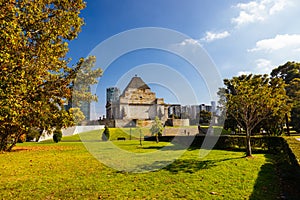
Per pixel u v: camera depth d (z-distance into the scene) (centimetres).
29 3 749
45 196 543
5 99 512
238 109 1225
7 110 518
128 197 529
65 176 750
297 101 2909
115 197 529
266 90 1110
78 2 962
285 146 1097
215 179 679
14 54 609
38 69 700
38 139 2752
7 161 1106
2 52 509
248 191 562
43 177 739
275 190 572
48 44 736
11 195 552
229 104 1185
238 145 1577
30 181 687
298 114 2911
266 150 1445
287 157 1066
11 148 1580
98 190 585
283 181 660
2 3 597
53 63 805
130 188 600
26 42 675
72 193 562
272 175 727
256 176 714
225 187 597
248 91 1110
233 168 836
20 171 849
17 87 538
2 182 677
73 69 1139
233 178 689
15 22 616
